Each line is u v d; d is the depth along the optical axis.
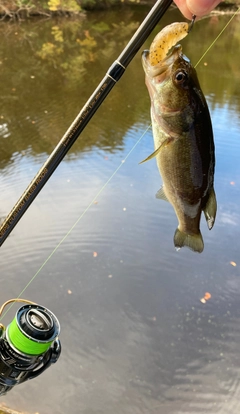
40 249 1.30
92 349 1.05
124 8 4.93
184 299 1.19
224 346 1.08
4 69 2.81
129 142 1.90
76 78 2.73
